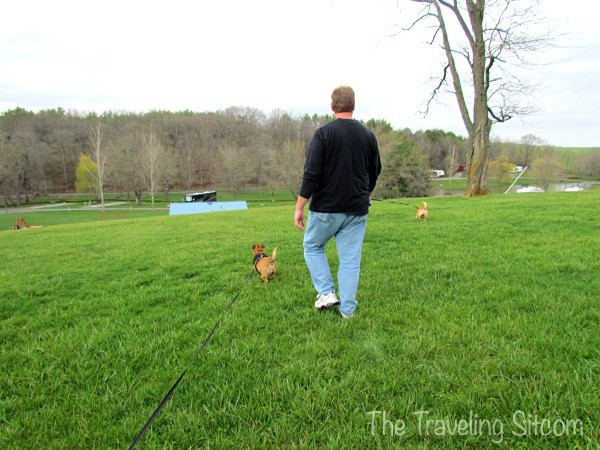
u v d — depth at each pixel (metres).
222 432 1.70
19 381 2.19
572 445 1.47
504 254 4.43
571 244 4.68
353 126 2.70
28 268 5.54
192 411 1.84
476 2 13.73
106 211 49.06
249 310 3.13
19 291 4.16
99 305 3.50
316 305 3.02
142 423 1.77
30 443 1.67
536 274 3.58
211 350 2.42
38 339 2.80
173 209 31.97
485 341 2.30
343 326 2.66
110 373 2.24
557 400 1.70
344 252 2.83
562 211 7.78
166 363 2.29
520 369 1.98
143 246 7.03
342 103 2.72
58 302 3.72
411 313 2.82
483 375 1.96
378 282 3.65
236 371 2.16
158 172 55.88
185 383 2.08
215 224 10.24
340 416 1.75
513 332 2.38
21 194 64.94
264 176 60.06
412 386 1.94
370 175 2.94
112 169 59.06
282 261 4.92
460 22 14.41
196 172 75.50
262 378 2.09
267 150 64.12
